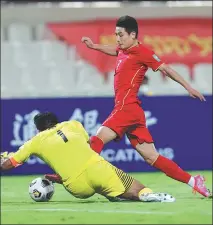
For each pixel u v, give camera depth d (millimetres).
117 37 26750
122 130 26766
